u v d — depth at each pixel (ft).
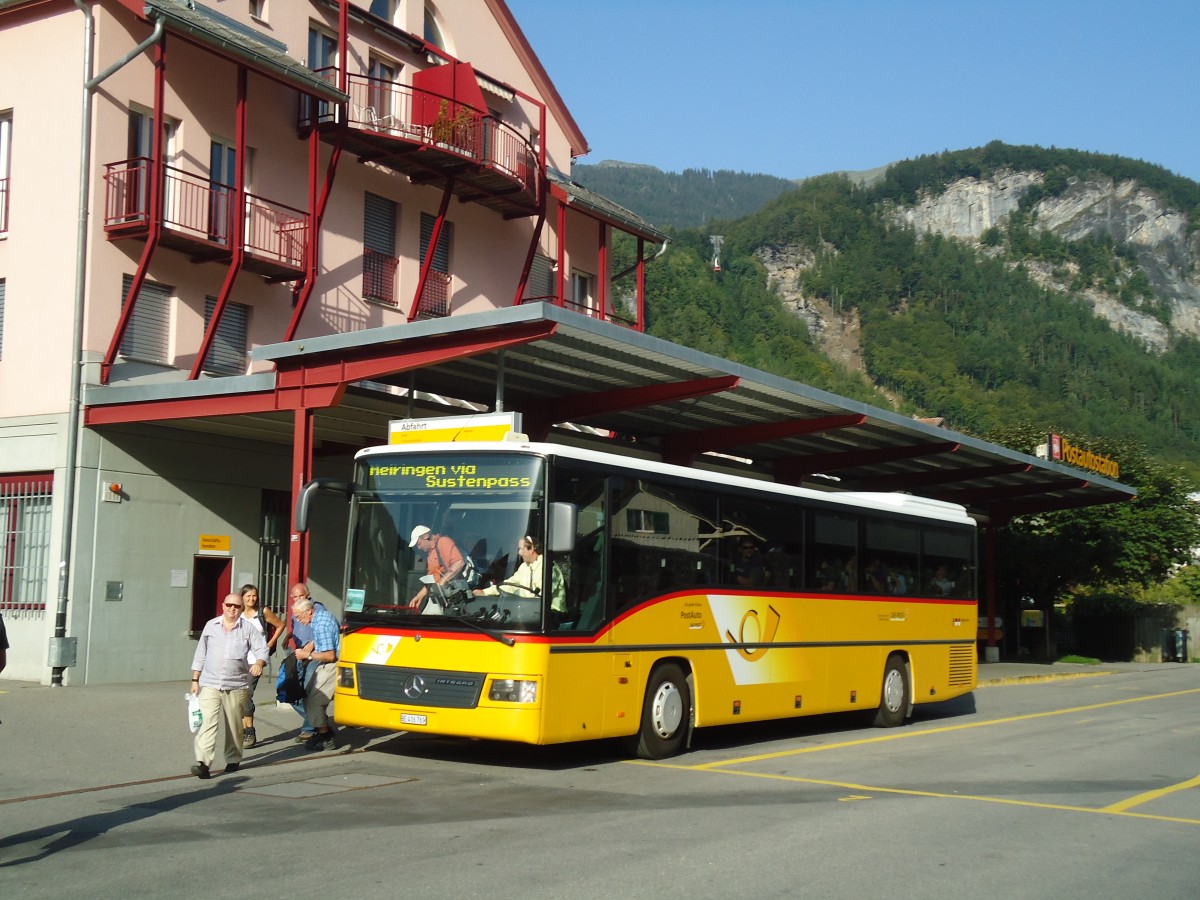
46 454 61.00
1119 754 46.42
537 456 37.76
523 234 100.48
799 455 87.66
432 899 21.99
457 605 37.63
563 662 37.11
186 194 69.10
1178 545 145.28
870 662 54.24
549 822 29.58
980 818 31.19
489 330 47.50
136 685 59.88
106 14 64.34
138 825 29.07
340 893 22.39
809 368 598.75
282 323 76.02
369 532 40.01
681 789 35.19
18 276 64.64
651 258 109.40
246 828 28.68
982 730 55.21
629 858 25.53
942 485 104.99
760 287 652.07
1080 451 134.72
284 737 44.68
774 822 29.94
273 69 66.85
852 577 53.52
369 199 85.25
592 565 38.96
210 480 67.00
